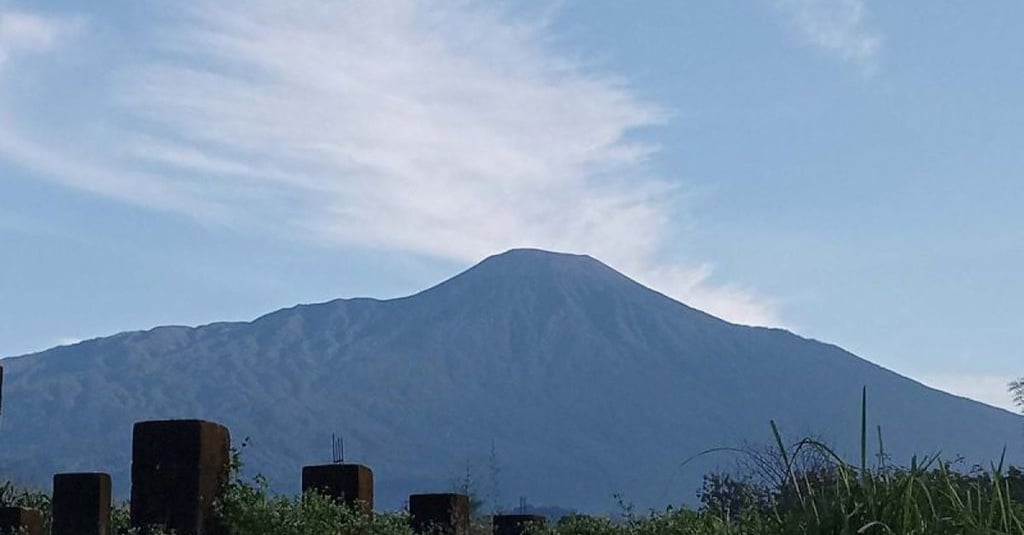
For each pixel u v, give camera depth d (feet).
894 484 18.51
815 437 22.79
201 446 40.96
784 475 19.79
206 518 40.98
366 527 49.65
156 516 40.60
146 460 40.96
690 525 51.70
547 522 67.72
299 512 43.57
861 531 17.33
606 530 60.44
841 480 18.92
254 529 41.75
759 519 20.63
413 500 64.85
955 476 19.70
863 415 18.63
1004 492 19.51
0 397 47.80
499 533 69.10
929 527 18.01
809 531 18.29
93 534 42.88
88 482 43.19
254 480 43.50
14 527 42.65
